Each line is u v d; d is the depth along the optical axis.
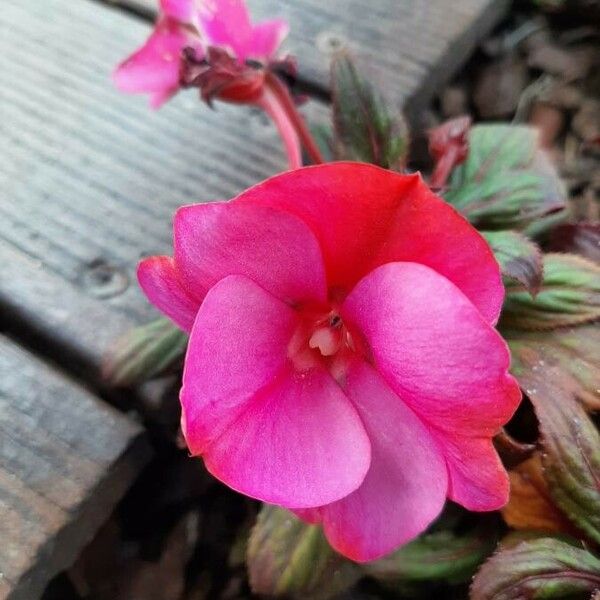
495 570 0.11
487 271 0.08
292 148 0.12
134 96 0.17
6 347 0.13
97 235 0.15
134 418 0.13
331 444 0.09
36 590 0.11
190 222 0.08
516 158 0.15
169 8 0.13
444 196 0.14
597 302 0.12
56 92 0.17
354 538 0.09
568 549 0.12
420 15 0.20
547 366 0.12
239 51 0.12
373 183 0.08
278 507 0.13
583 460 0.12
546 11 0.24
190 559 0.15
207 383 0.08
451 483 0.09
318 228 0.08
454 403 0.08
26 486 0.12
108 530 0.15
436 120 0.22
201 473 0.15
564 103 0.23
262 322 0.09
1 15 0.19
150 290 0.10
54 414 0.13
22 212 0.15
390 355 0.08
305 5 0.20
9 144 0.16
